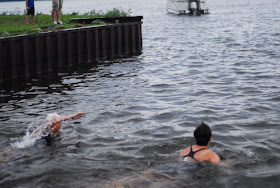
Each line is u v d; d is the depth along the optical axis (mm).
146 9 87688
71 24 19297
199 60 17719
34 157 6098
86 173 5453
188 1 60312
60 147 6566
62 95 11133
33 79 13859
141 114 8867
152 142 6816
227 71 14508
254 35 27828
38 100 10547
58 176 5375
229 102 9797
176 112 8945
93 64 17203
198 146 5770
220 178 5145
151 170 5477
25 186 5090
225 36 28531
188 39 27891
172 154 6156
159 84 12445
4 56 13430
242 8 73938
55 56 15883
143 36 31344
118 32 19484
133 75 14297
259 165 5645
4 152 6301
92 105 9828
